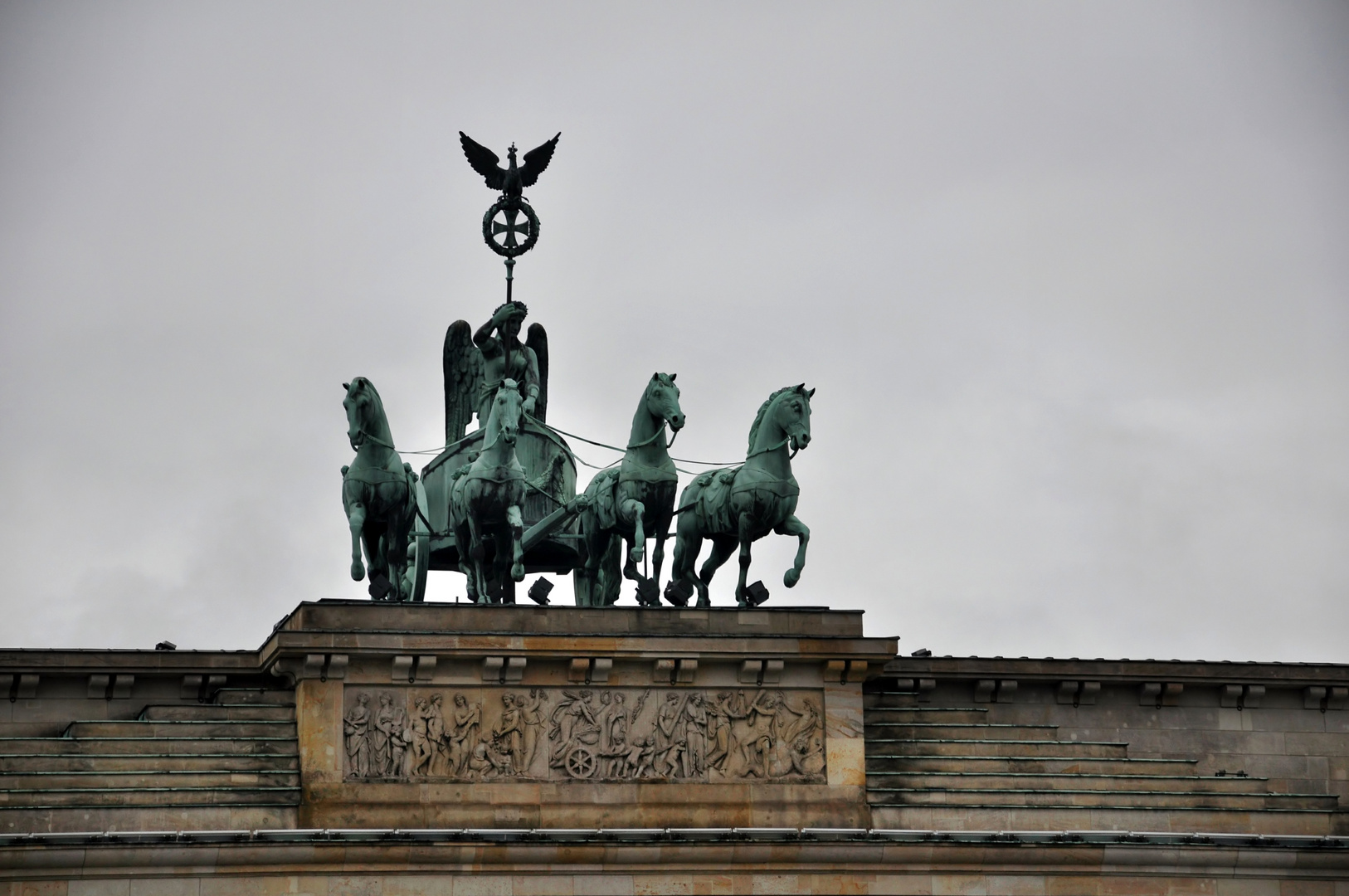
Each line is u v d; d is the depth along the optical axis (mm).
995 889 104250
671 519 110562
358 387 107375
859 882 103500
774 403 109250
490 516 108938
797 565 108688
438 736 102812
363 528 107938
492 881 100750
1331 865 106000
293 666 102750
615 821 103375
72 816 98312
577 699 104312
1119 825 106250
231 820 99938
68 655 105562
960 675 111500
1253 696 115000
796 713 105688
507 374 123562
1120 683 113312
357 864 99750
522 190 126312
